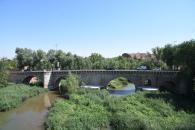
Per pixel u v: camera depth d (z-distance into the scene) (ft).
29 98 240.94
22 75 316.81
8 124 151.23
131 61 410.31
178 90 240.12
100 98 208.85
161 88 253.44
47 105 208.54
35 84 320.70
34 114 177.27
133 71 266.36
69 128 128.26
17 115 174.81
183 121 141.28
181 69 235.40
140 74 263.29
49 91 289.33
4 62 287.28
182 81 232.32
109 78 280.10
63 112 159.63
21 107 201.57
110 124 141.28
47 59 388.78
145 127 127.03
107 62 381.19
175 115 159.02
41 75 305.32
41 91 275.59
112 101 191.42
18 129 140.46
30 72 311.88
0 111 186.19
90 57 431.02
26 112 183.73
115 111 163.63
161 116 157.48
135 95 211.61
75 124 132.77
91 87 273.54
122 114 149.38
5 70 283.59
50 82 310.24
